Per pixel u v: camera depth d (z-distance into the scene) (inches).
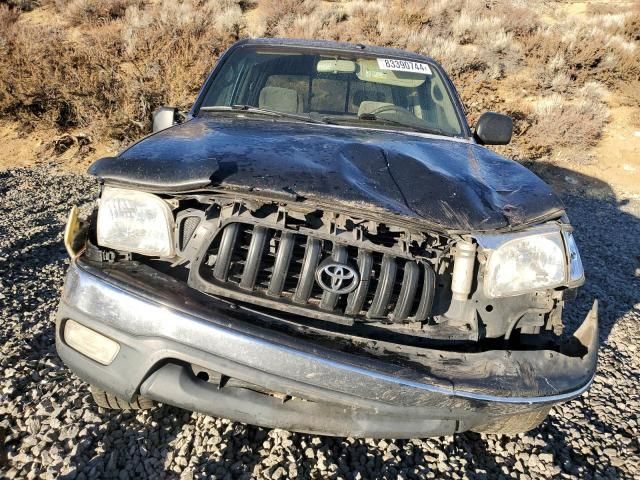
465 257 87.1
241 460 94.1
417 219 85.0
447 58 500.4
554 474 100.2
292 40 158.7
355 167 96.6
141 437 97.3
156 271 85.0
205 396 81.7
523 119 430.9
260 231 80.0
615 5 804.0
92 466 89.5
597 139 441.4
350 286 79.3
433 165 104.4
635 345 157.1
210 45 459.8
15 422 98.9
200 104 137.6
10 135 361.7
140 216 86.4
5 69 366.6
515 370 84.7
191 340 77.5
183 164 85.2
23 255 179.9
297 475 91.7
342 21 637.3
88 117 366.0
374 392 78.5
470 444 106.7
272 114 132.1
